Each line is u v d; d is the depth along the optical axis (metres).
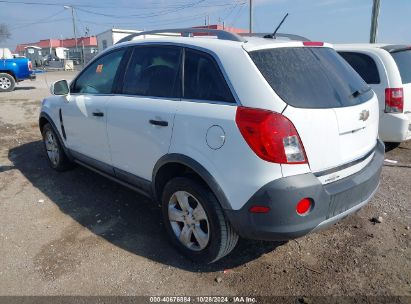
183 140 3.00
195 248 3.19
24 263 3.25
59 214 4.13
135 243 3.55
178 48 3.27
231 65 2.80
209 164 2.81
